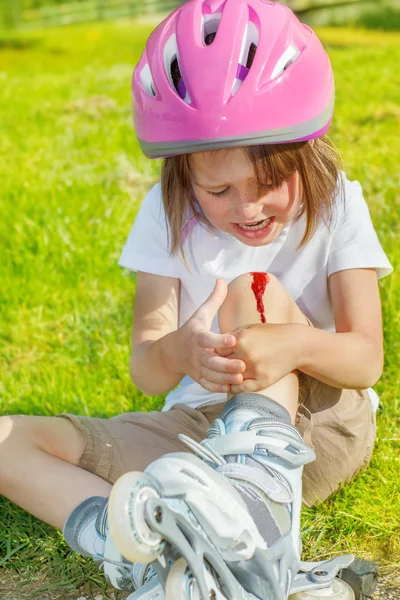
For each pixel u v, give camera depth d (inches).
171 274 102.9
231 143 81.1
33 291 168.7
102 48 474.0
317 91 85.2
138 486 66.9
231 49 83.4
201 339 83.1
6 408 129.3
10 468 88.3
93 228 188.4
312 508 103.1
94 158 238.5
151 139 85.9
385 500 103.4
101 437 94.8
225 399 102.7
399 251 165.6
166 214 97.0
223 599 69.8
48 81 363.3
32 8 598.9
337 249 97.2
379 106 271.1
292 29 87.0
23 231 188.2
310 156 88.6
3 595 91.4
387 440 115.3
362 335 92.5
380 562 94.1
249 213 84.8
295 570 77.7
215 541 70.4
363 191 194.2
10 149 255.0
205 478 70.9
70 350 149.6
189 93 83.0
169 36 88.7
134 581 78.5
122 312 159.2
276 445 78.8
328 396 97.9
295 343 85.6
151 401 129.5
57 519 86.7
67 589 92.4
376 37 443.2
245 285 90.1
